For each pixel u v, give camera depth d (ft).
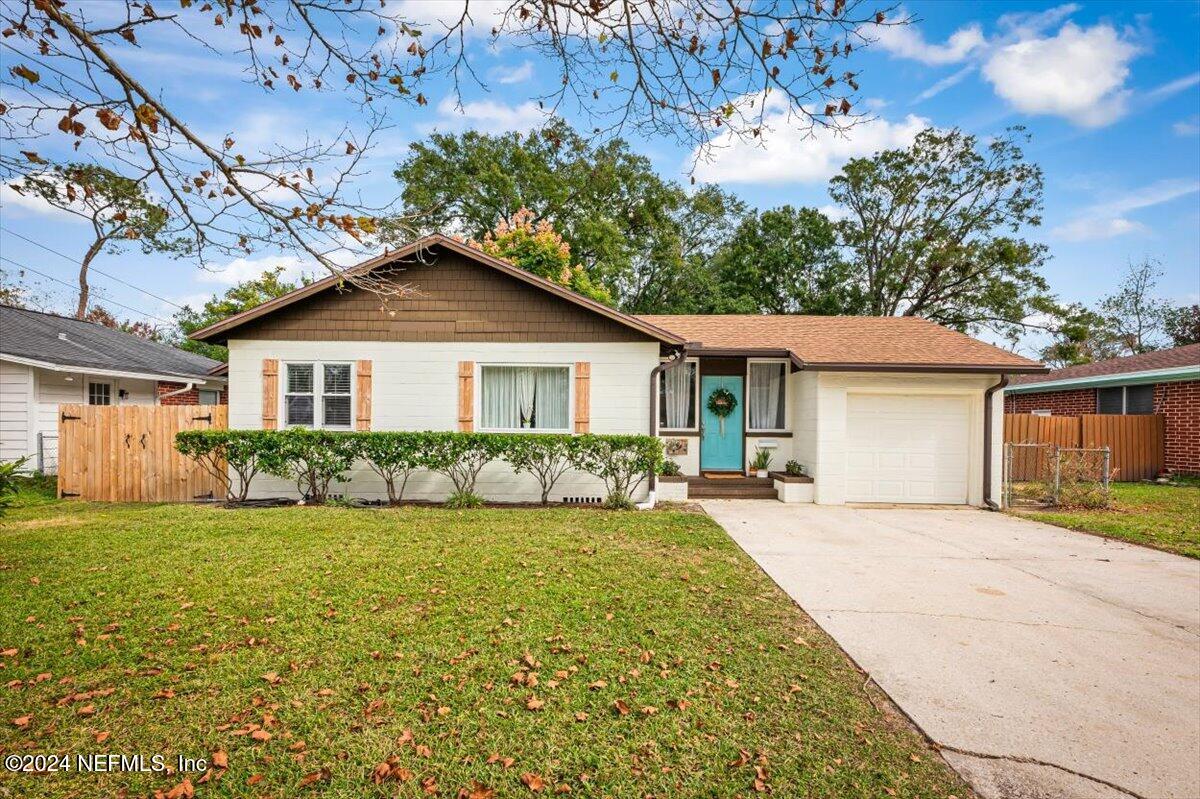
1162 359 54.44
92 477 34.88
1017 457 50.19
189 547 22.18
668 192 93.76
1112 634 15.69
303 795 8.88
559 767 9.62
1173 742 10.64
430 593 17.37
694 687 12.23
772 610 16.96
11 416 44.09
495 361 35.14
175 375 58.18
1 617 15.12
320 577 18.69
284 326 34.81
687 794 9.06
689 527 27.61
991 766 9.85
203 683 11.96
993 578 20.76
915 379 37.63
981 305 88.74
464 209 83.35
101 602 16.26
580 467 33.32
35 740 10.03
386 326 35.01
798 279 99.40
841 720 11.17
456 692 11.80
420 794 8.96
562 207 85.97
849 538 27.25
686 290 100.68
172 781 9.12
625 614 16.12
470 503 32.94
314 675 12.36
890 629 15.80
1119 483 48.16
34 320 55.06
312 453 32.71
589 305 34.37
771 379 42.93
